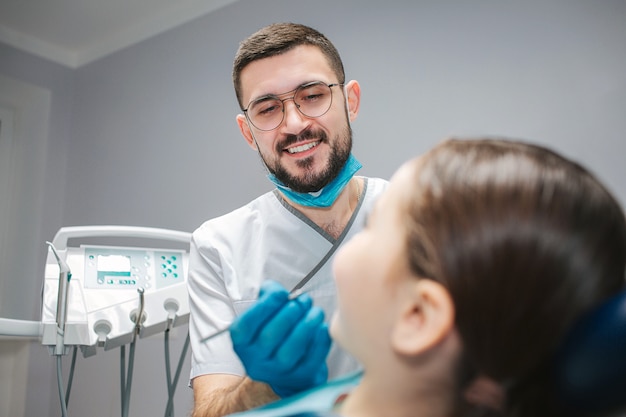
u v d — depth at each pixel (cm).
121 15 269
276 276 126
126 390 150
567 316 42
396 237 49
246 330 68
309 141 113
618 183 150
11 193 289
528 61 170
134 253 170
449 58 186
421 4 195
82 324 142
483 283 43
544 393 43
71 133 296
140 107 272
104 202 275
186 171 250
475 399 45
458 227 44
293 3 229
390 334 49
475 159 48
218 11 252
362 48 207
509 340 42
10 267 278
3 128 294
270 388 84
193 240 137
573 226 43
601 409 40
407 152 191
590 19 160
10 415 262
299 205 129
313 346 70
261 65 114
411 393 48
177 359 234
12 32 277
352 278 51
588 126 157
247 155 231
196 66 256
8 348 268
